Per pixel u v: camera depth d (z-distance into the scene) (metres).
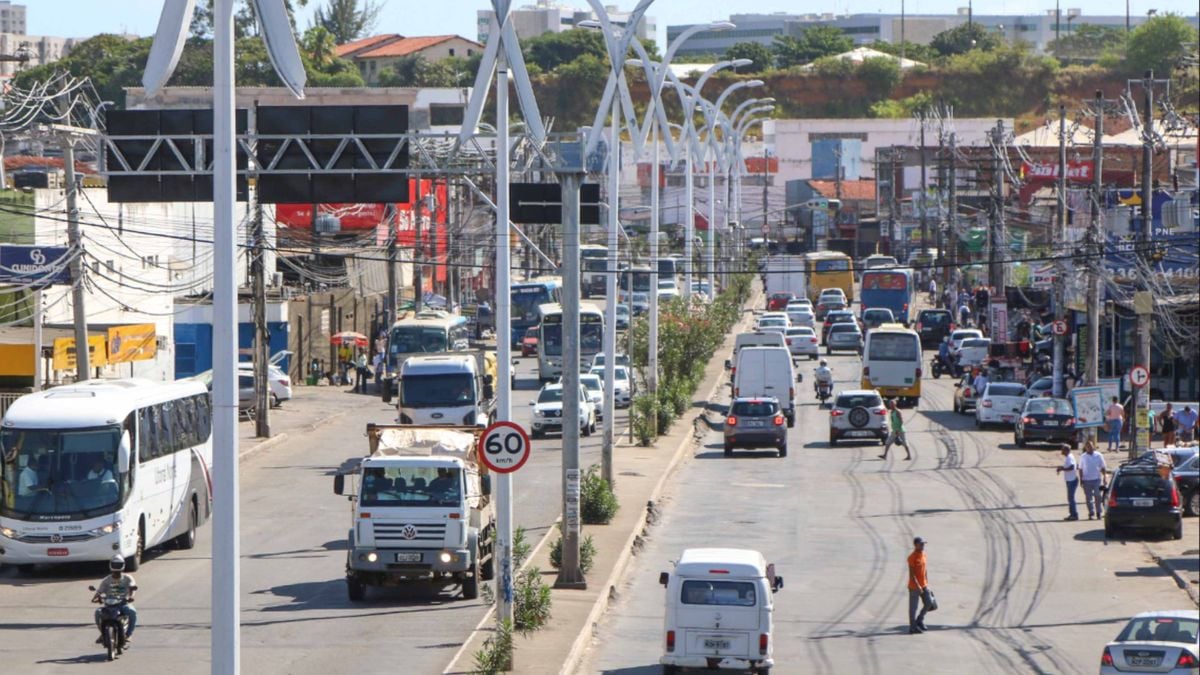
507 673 47.91
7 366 98.31
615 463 106.50
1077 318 145.62
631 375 119.94
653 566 71.62
